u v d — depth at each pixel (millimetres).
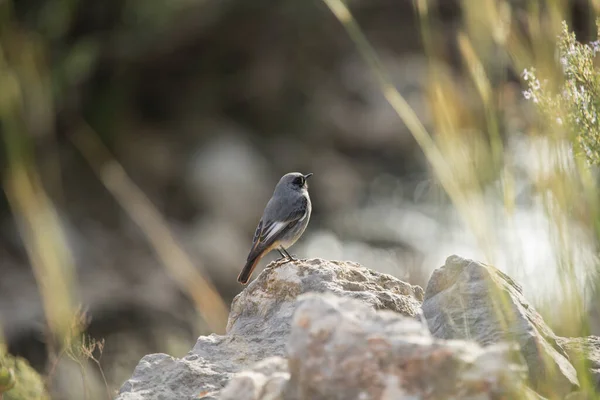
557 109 5852
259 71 34969
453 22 22906
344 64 36281
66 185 28938
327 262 8836
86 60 28266
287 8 34594
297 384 5605
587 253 5699
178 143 32594
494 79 5980
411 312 8102
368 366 5402
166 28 32312
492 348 5504
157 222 24906
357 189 31000
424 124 32562
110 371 13969
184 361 7449
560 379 6379
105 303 21297
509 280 7539
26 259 24656
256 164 31453
